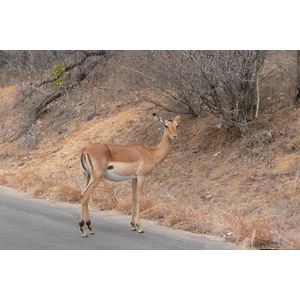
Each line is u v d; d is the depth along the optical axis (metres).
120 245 19.48
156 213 25.23
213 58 30.31
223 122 31.86
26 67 60.97
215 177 29.11
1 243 18.56
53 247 18.53
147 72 38.00
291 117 30.80
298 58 31.98
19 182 34.44
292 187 25.44
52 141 44.41
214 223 22.59
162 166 32.34
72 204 28.62
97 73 50.41
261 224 21.08
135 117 40.84
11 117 54.12
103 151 21.38
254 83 31.53
